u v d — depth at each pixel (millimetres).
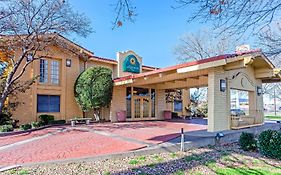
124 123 17125
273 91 29844
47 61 17312
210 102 11703
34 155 7445
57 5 13812
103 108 19016
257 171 5957
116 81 17672
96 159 6820
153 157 7254
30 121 15812
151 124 16484
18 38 14102
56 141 9812
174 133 11461
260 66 14812
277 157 7266
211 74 11789
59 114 17406
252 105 15289
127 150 7855
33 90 16172
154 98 21625
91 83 16781
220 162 6785
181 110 26047
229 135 10336
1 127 12695
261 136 7840
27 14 13602
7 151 8125
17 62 13945
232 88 13023
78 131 12703
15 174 5469
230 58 10336
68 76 18094
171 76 15781
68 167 6086
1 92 14312
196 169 6066
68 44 17219
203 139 9289
